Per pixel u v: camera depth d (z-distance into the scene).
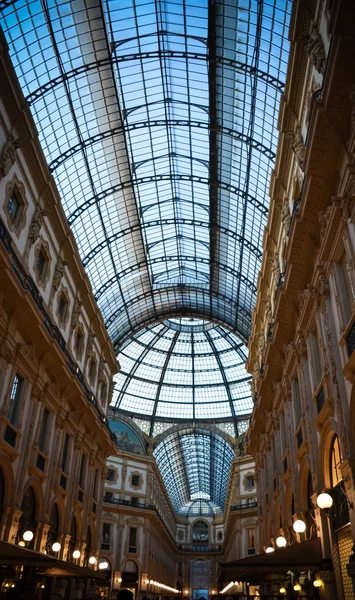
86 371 27.38
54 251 21.89
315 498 14.44
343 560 12.72
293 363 19.30
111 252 34.81
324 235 13.40
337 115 11.52
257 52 20.14
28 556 12.16
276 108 21.67
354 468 11.18
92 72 22.28
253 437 30.73
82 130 24.81
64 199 27.14
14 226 17.23
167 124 26.22
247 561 13.33
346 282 12.71
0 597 13.37
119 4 19.94
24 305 17.05
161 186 31.72
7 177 16.47
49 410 21.45
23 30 19.17
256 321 29.08
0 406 16.06
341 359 12.67
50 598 20.02
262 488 29.20
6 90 15.93
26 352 18.17
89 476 27.80
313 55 13.19
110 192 29.09
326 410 13.45
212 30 20.58
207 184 29.66
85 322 27.58
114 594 40.78
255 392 31.73
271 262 23.27
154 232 36.31
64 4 19.09
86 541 27.77
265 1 18.19
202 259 39.41
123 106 24.91
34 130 17.67
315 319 15.44
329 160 12.60
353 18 9.95
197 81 23.66
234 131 24.81
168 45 21.81
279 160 18.75
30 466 18.52
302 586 15.00
